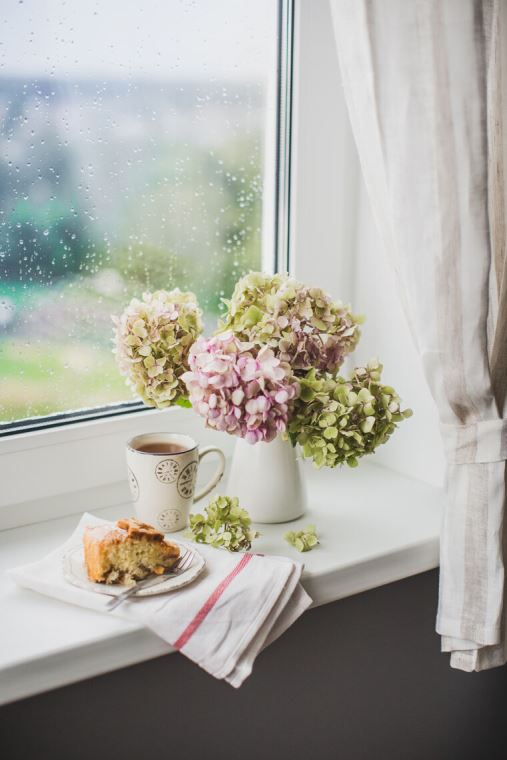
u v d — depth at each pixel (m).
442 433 1.03
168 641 0.86
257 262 1.29
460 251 0.95
